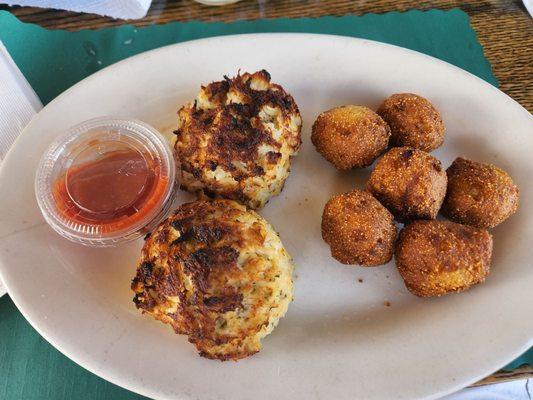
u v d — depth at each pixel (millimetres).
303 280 208
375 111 236
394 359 182
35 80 266
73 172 204
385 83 236
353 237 190
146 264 184
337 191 226
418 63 234
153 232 195
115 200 198
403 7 281
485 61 261
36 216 210
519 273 193
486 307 188
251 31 277
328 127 212
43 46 273
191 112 212
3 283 196
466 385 174
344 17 280
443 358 179
